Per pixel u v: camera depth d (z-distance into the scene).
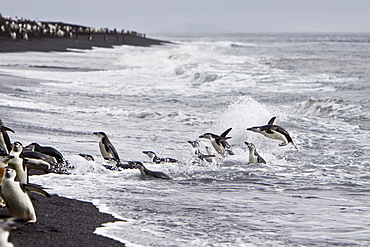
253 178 26.86
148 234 16.62
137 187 24.09
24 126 39.78
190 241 16.06
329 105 55.16
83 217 18.20
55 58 149.62
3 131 23.62
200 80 94.00
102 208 19.75
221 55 180.50
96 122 46.97
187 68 109.31
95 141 36.16
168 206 20.58
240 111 47.78
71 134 38.50
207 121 50.00
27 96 62.50
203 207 20.58
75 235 15.91
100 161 29.75
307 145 38.09
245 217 19.14
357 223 18.42
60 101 60.97
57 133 38.28
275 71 107.62
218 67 115.25
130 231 16.84
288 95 71.50
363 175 27.62
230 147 37.00
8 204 15.64
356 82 83.19
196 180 26.28
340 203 21.48
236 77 94.06
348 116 50.56
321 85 81.88
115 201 21.02
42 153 26.81
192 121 49.97
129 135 41.03
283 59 153.75
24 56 149.38
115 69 121.75
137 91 76.88
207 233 17.00
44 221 17.11
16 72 96.50
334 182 25.89
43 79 87.19
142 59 144.12
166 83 89.88
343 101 56.75
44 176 25.14
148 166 29.44
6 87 69.75
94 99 65.75
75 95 68.50
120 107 59.62
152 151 33.03
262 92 75.81
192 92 76.75
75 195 21.62
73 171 26.89
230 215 19.38
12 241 10.87
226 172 28.30
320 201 21.83
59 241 15.15
